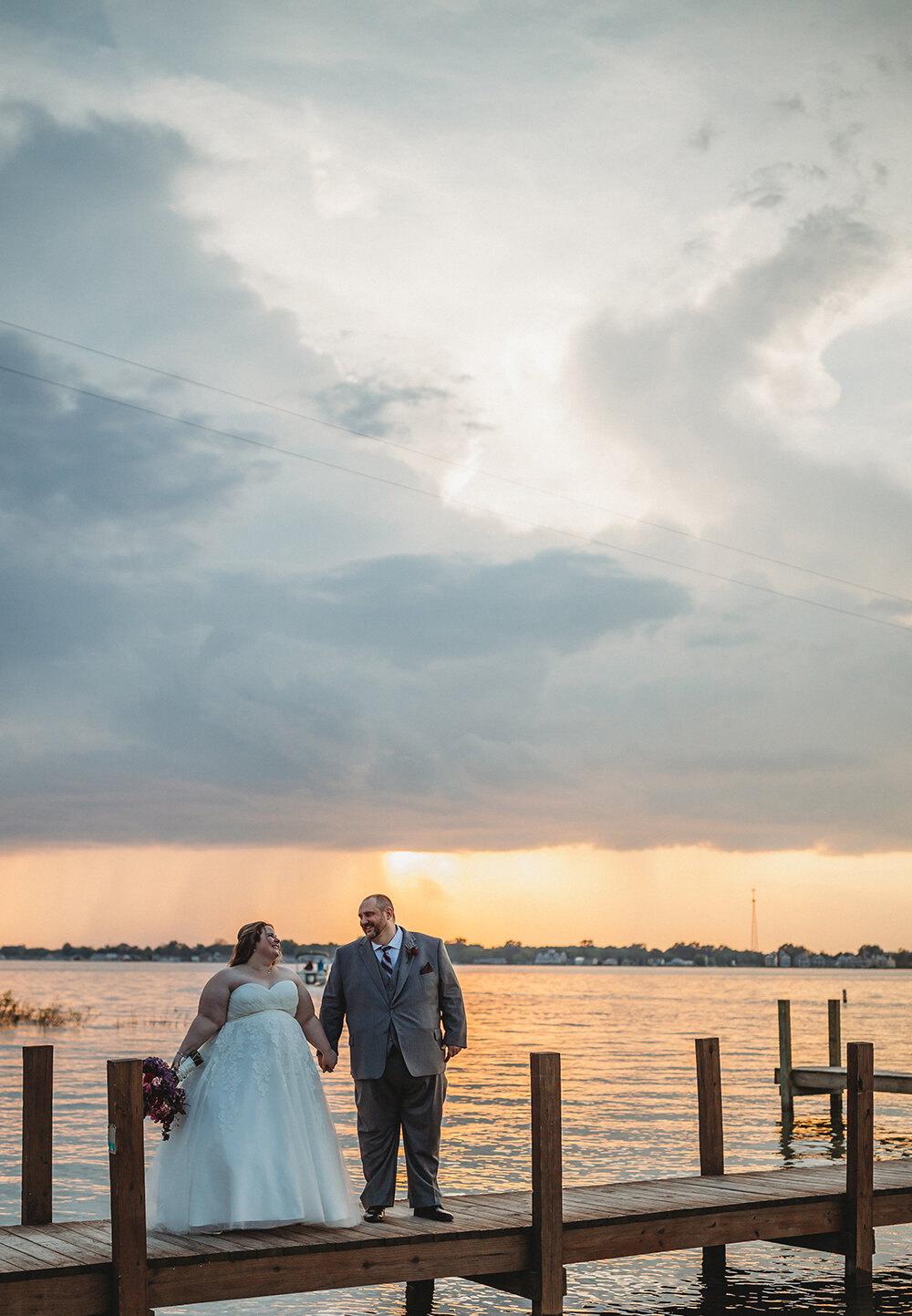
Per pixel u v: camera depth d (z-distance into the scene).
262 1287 7.41
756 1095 25.53
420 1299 10.12
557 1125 8.41
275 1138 7.97
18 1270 6.95
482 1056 36.38
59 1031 44.69
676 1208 8.89
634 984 153.88
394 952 8.70
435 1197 8.55
